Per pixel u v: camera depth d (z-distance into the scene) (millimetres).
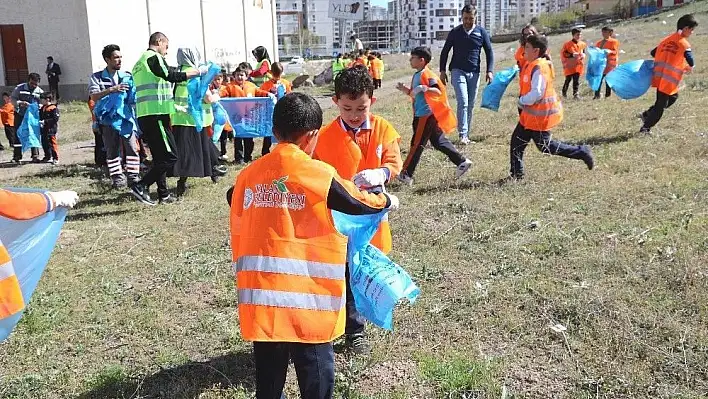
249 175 3221
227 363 4234
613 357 4020
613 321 4355
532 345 4230
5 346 4578
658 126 10664
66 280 5762
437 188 8062
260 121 10727
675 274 4922
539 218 6543
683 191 7023
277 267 3045
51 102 12578
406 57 44125
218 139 10625
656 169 7996
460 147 10523
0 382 4109
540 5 133875
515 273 5285
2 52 26953
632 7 60469
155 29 30000
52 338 4676
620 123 11180
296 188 3076
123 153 10000
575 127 11188
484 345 4273
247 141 11078
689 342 4062
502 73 9258
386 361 4152
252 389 3943
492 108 9328
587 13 68625
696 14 40406
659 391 3639
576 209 6738
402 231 6520
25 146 12586
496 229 6324
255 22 41312
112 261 6223
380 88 24906
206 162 8648
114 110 9148
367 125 4004
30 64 26766
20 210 3471
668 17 42469
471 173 8664
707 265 5105
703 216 6215
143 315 4965
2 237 3592
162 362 4266
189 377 4102
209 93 8477
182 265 5992
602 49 15219
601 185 7520
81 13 26109
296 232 3068
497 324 4508
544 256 5605
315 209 3070
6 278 3379
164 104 8031
